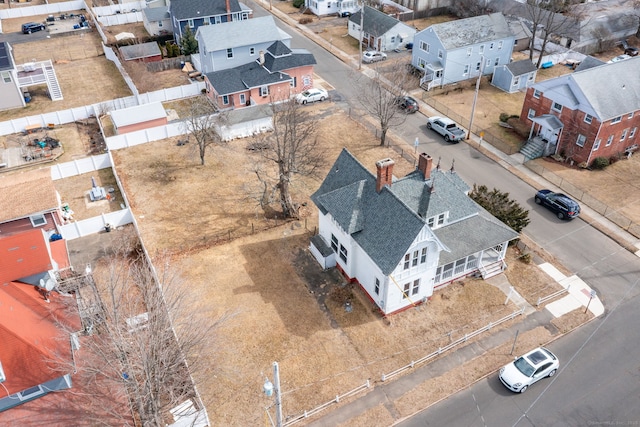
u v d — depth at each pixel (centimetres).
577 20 7825
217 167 5394
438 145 5778
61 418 2920
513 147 5694
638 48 8056
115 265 3619
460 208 3894
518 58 7694
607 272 4078
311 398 3152
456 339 3519
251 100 6431
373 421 3031
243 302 3784
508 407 3111
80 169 5278
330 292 3888
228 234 4462
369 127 6103
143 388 2702
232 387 3206
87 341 3022
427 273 3625
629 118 5247
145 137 5769
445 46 6731
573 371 3325
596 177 5203
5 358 2894
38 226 4319
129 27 8938
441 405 3127
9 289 3222
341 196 3806
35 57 7862
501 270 4056
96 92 6912
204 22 7850
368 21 8112
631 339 3538
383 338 3522
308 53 6800
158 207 4803
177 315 3434
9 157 5550
